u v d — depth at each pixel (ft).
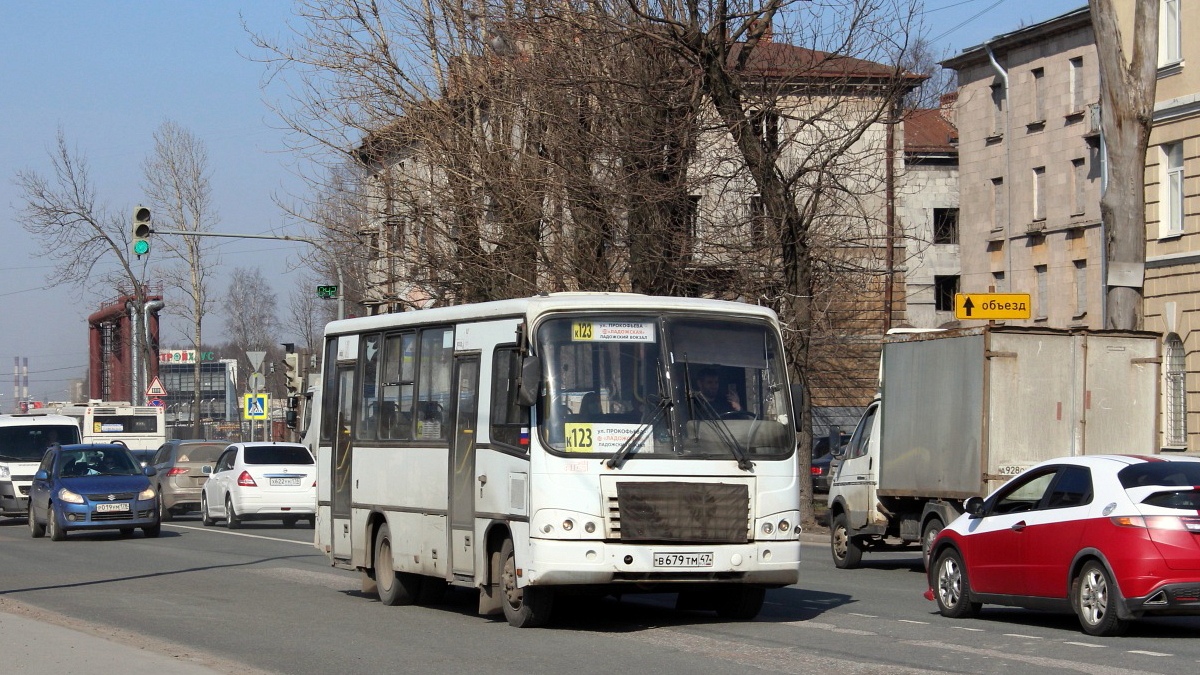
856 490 70.13
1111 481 40.32
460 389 46.80
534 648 38.93
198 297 192.13
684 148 93.56
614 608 50.06
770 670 34.17
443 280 102.22
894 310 185.06
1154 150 126.72
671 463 41.91
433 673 34.55
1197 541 38.32
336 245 106.93
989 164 183.83
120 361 252.83
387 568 51.80
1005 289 180.86
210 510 108.99
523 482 41.98
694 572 41.63
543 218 97.04
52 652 36.40
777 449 43.39
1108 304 78.07
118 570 67.10
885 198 143.74
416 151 103.40
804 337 95.66
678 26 90.07
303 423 119.34
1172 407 126.31
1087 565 40.34
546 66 96.12
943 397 63.57
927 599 52.54
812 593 55.36
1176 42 125.39
